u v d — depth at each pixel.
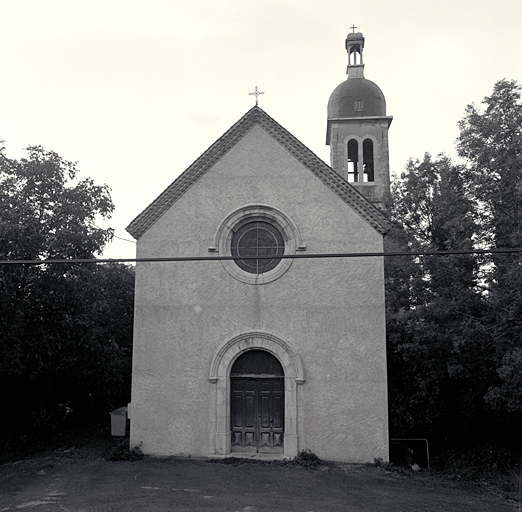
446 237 19.45
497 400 15.09
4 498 13.28
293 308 16.78
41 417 20.91
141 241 17.64
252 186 17.59
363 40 34.94
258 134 17.86
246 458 16.00
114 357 22.80
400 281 20.11
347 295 16.69
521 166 15.10
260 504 12.41
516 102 16.02
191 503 12.45
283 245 17.36
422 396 18.17
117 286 24.62
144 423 16.78
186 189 17.80
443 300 17.03
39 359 18.38
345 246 16.98
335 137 33.62
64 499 12.95
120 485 13.89
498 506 13.64
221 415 16.47
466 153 16.95
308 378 16.42
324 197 17.28
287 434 16.16
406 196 20.73
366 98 33.81
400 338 19.19
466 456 18.42
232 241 17.59
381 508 12.43
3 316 16.75
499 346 15.62
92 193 19.59
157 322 17.17
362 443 16.02
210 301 17.08
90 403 24.48
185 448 16.53
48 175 18.39
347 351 16.44
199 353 16.89
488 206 16.83
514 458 18.16
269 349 16.67
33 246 16.86
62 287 17.92
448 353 17.92
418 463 18.38
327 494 13.23
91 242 18.27
